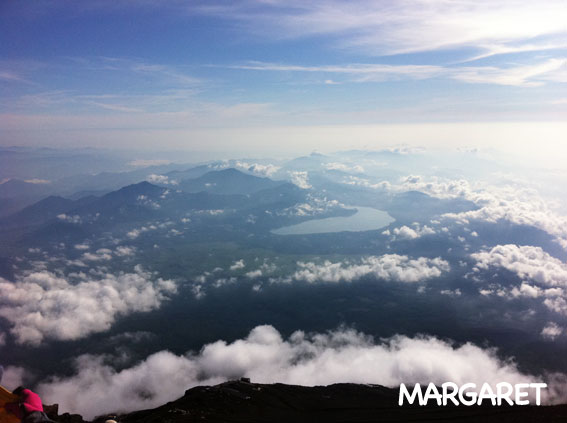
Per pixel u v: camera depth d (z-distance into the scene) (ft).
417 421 172.14
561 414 170.71
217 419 167.32
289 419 174.19
